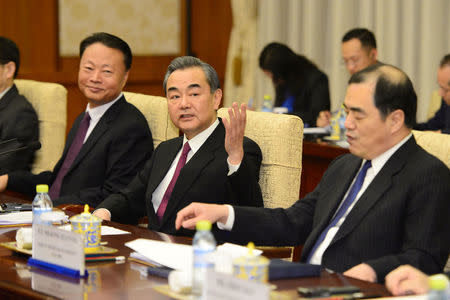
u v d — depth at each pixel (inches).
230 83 374.3
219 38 392.8
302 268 96.3
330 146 223.9
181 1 380.2
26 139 211.2
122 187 178.4
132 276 95.7
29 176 201.3
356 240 112.2
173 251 103.4
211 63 394.3
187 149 150.1
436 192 108.1
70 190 182.2
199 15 389.4
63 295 87.6
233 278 76.2
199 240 85.7
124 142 180.7
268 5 370.6
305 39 363.3
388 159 113.6
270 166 149.6
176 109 147.9
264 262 82.0
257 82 372.2
